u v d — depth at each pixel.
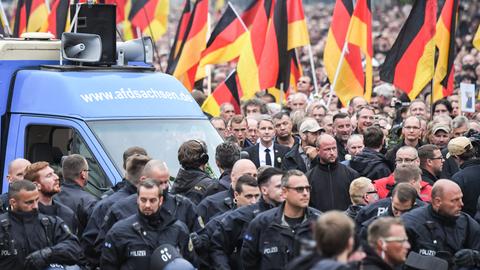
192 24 48.97
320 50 74.31
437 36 44.91
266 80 45.31
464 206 32.31
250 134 41.06
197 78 50.53
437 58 45.19
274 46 45.31
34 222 27.50
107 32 35.44
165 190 27.72
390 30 85.12
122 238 26.23
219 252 27.81
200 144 30.94
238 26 48.47
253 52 46.00
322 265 18.73
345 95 45.34
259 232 26.50
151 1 54.50
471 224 27.61
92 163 32.31
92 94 33.28
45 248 27.22
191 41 48.97
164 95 34.19
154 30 54.84
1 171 33.88
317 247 19.09
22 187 27.25
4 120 34.09
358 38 44.78
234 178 29.08
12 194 27.33
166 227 26.50
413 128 36.31
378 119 40.88
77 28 35.62
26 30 52.78
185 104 34.34
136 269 26.22
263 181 27.61
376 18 93.62
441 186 27.12
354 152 36.22
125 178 29.33
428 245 27.09
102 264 26.55
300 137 37.84
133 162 28.77
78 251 27.58
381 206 28.69
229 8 48.44
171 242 26.42
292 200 25.97
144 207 26.05
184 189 30.91
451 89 45.00
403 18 91.00
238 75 45.97
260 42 46.09
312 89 62.88
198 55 49.03
